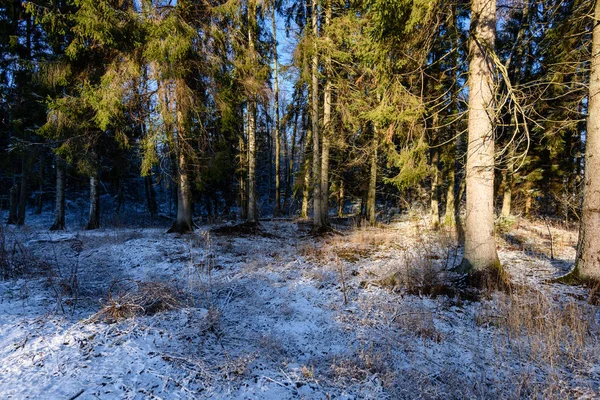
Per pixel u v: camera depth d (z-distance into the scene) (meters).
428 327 4.19
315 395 2.72
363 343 3.92
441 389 2.95
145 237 11.42
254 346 3.72
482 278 5.58
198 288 5.98
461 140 13.30
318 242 11.06
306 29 11.49
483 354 3.64
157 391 2.49
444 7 6.18
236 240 11.10
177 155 11.79
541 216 15.34
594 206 5.57
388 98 6.92
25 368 2.67
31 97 12.40
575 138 13.41
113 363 2.82
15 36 12.16
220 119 12.00
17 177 19.38
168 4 10.55
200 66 10.98
